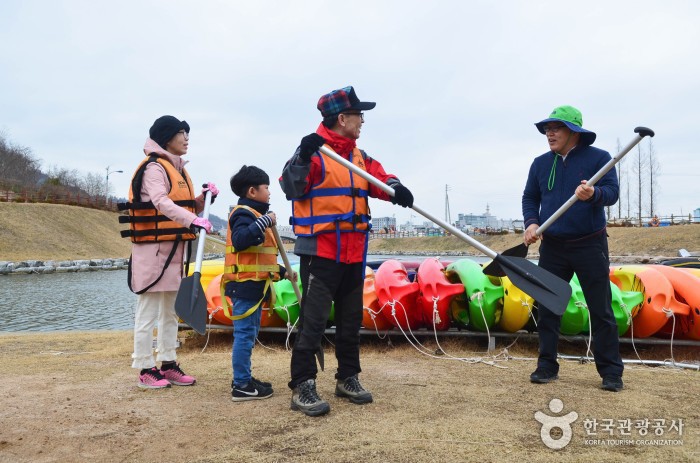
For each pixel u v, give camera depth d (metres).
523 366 3.78
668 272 4.48
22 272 25.34
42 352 4.71
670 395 2.94
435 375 3.47
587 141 3.41
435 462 2.03
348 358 2.92
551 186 3.46
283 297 4.68
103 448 2.22
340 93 2.91
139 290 3.24
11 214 34.81
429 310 4.35
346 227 2.82
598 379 3.37
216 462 2.06
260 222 2.96
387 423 2.47
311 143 2.66
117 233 42.22
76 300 13.45
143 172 3.37
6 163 62.94
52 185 56.53
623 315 4.22
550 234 3.38
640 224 47.72
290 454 2.12
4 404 2.82
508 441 2.24
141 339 3.26
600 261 3.23
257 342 4.83
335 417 2.59
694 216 48.03
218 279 4.91
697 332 4.20
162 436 2.35
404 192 2.88
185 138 3.58
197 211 3.79
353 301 2.93
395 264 4.75
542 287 3.13
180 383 3.32
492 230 74.00
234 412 2.70
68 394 3.05
